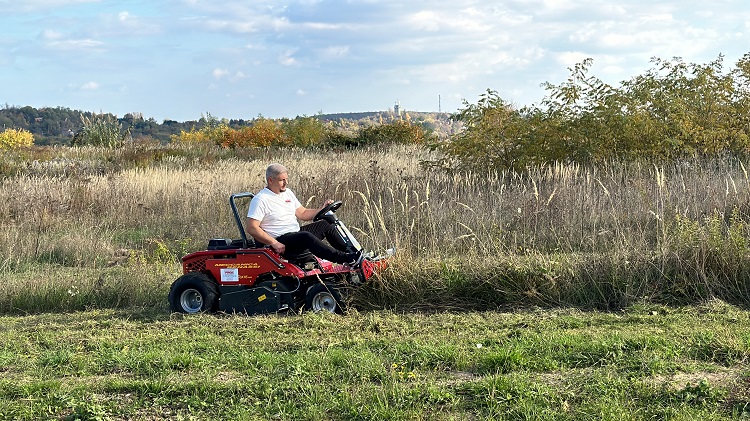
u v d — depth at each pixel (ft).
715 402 17.01
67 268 38.75
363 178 52.75
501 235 33.58
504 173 50.24
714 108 55.26
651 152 51.29
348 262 28.22
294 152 97.66
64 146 107.86
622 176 44.68
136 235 46.50
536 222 35.32
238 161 83.92
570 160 51.21
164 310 29.71
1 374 21.58
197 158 86.99
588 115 51.80
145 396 19.10
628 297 27.35
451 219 36.58
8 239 41.91
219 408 18.30
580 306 27.73
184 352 22.58
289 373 20.06
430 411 17.46
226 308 28.63
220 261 28.81
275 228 28.84
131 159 88.02
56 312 31.07
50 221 47.98
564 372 19.45
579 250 32.58
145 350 23.20
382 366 20.13
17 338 25.72
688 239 28.78
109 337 25.04
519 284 28.60
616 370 19.31
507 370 19.80
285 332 24.98
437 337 23.31
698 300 27.25
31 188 54.85
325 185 51.78
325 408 17.79
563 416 16.70
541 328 24.17
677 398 17.28
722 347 20.36
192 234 45.27
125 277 32.63
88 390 19.52
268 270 28.22
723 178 42.32
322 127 122.42
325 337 24.11
